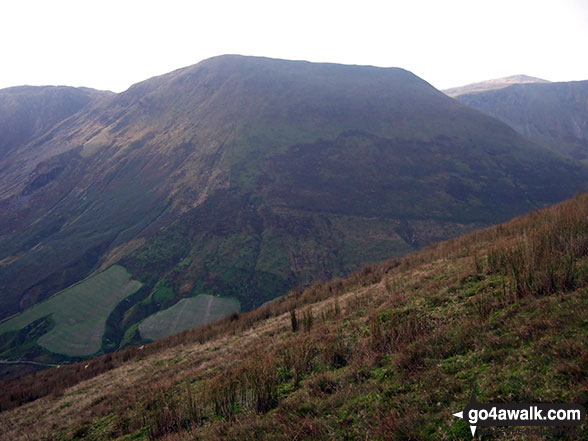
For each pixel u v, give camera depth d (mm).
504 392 4969
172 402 8875
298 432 5660
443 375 6059
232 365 12039
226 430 6730
